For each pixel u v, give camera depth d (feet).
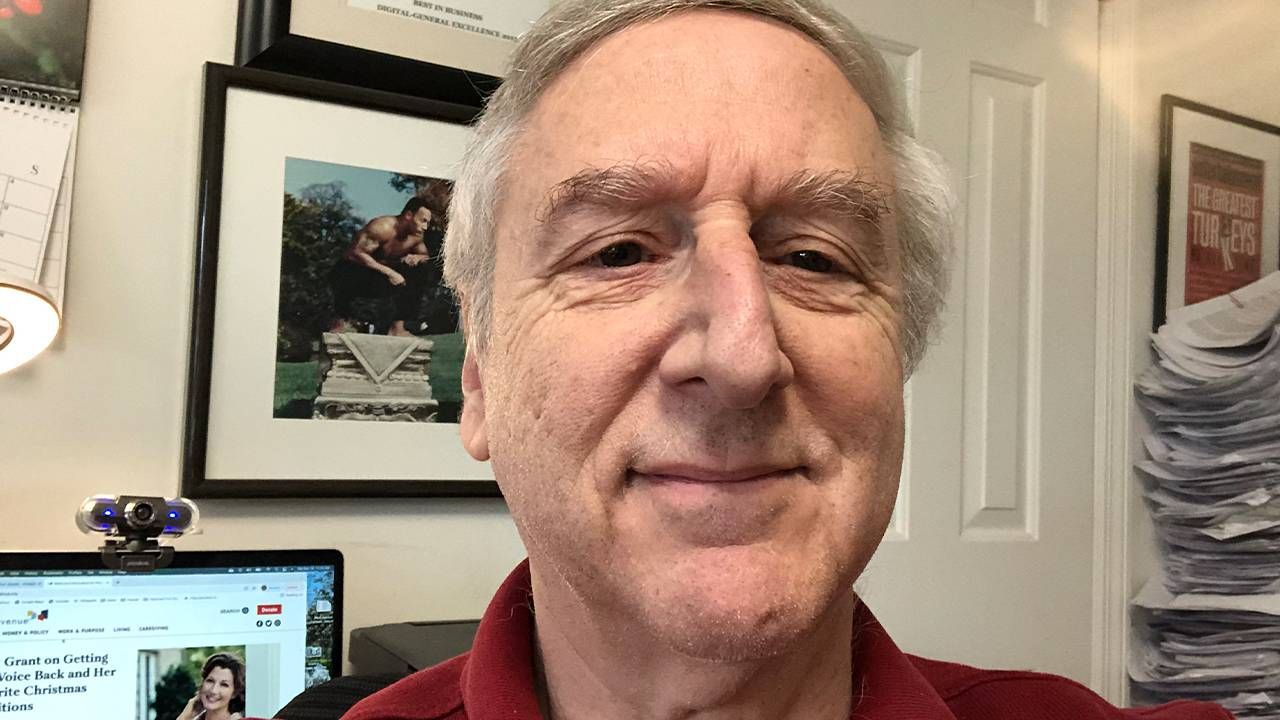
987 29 4.93
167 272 3.39
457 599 3.73
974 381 4.81
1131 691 5.03
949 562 4.67
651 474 1.70
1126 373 5.11
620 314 1.74
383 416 3.61
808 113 1.82
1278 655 4.51
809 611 1.67
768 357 1.56
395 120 3.68
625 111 1.77
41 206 3.20
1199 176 5.33
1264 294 4.77
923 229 2.22
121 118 3.35
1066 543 5.01
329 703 2.55
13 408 3.16
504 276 1.95
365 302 3.60
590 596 1.77
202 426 3.30
